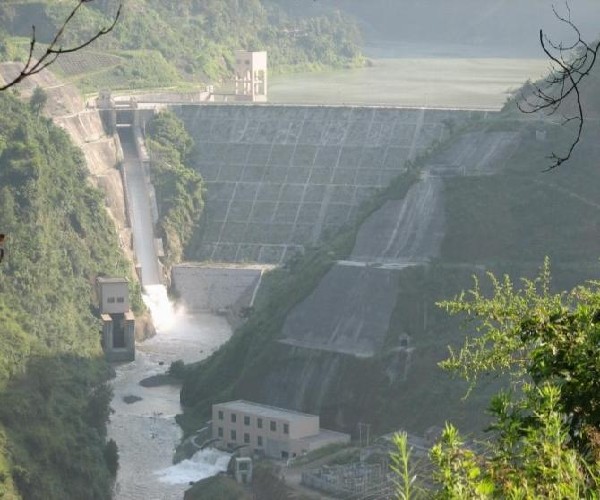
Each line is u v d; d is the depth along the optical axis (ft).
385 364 629.10
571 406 99.09
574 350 102.01
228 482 545.85
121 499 552.00
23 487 521.65
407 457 79.87
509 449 89.25
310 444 575.79
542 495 81.41
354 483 515.09
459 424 565.94
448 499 80.38
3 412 559.79
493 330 125.29
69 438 572.10
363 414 615.98
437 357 622.95
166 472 582.35
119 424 652.89
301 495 516.32
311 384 643.45
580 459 85.40
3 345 637.71
